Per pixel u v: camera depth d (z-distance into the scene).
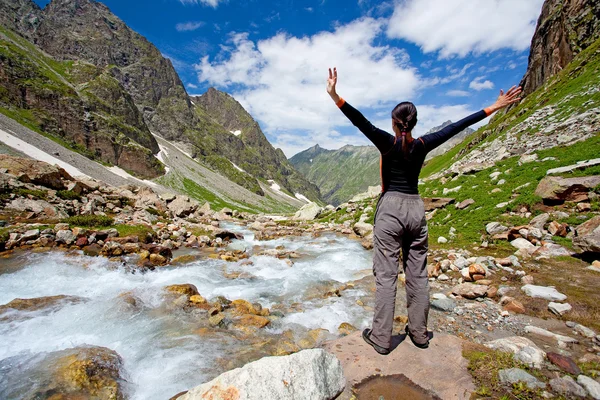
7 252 10.92
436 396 3.40
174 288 8.30
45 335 6.00
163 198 27.31
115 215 18.81
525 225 11.70
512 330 6.05
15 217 14.37
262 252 15.06
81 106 149.38
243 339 6.19
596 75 31.92
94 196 20.95
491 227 12.40
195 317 7.02
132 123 181.25
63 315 6.83
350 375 3.79
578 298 6.67
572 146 18.39
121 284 9.15
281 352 5.63
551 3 71.38
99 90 174.00
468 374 3.74
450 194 20.09
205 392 3.14
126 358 5.39
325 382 3.45
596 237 8.50
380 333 4.14
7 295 7.89
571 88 35.22
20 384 4.43
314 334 6.42
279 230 22.67
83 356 5.05
